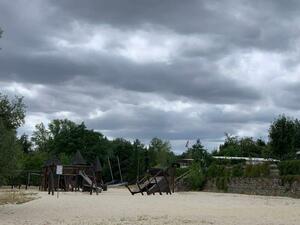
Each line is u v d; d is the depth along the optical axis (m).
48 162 69.81
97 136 140.62
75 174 68.81
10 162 27.45
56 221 24.05
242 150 116.69
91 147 137.38
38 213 28.89
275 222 24.52
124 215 27.81
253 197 56.81
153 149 142.00
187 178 83.00
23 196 50.56
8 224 22.45
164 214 28.75
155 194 63.97
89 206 35.72
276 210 33.22
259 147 119.12
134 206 36.38
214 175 78.94
